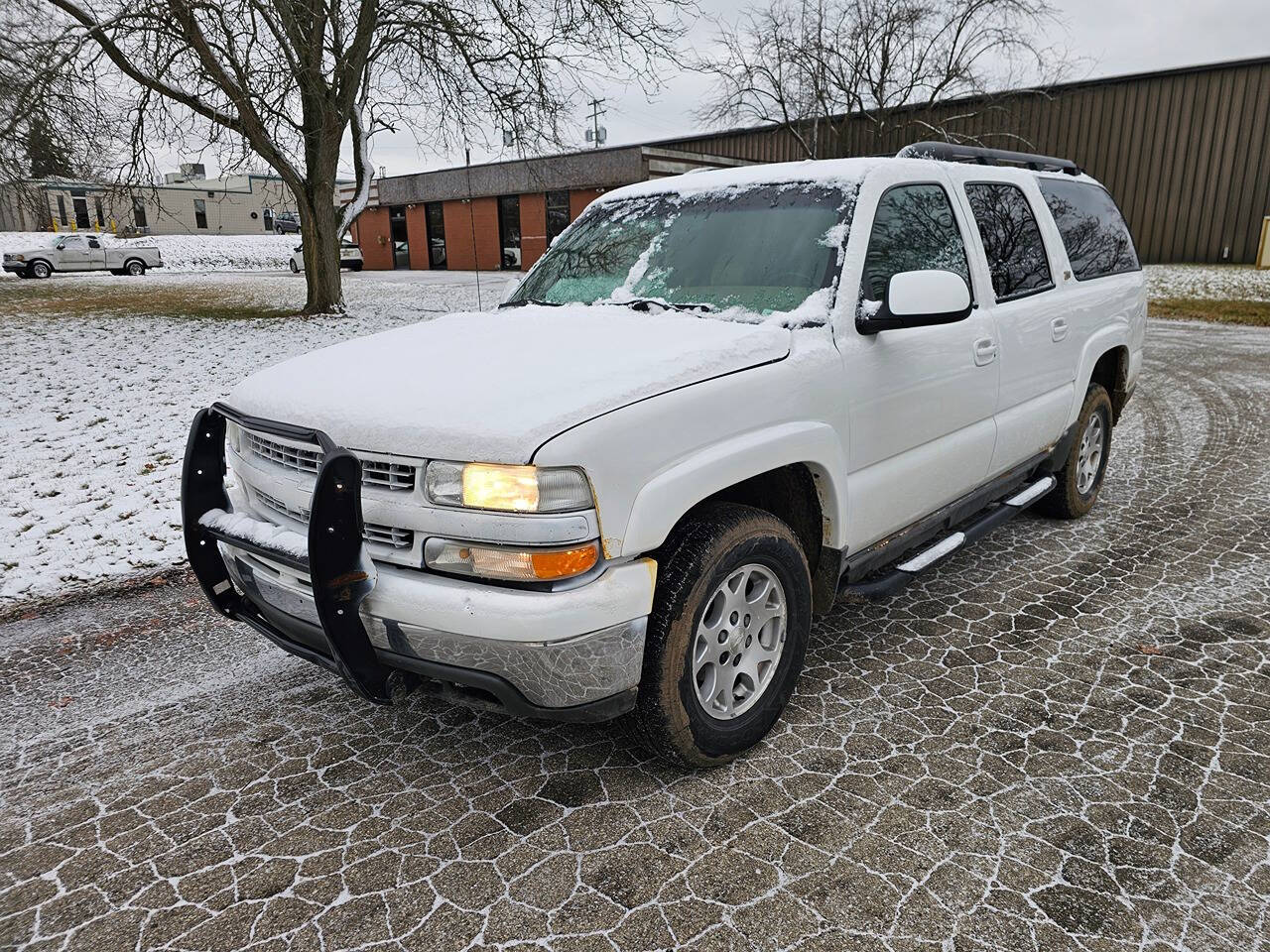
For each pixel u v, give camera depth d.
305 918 2.17
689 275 3.41
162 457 6.73
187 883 2.32
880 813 2.53
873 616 3.97
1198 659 3.45
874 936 2.06
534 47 15.16
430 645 2.32
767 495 3.14
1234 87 25.33
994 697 3.19
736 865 2.32
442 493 2.28
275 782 2.78
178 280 31.52
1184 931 2.06
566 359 2.63
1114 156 27.53
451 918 2.15
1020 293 4.16
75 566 4.71
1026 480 4.81
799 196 3.41
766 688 2.88
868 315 3.06
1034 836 2.41
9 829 2.57
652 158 29.11
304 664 3.64
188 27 12.46
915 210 3.54
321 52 14.24
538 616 2.21
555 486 2.22
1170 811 2.51
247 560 2.82
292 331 14.57
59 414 8.24
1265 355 11.86
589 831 2.48
